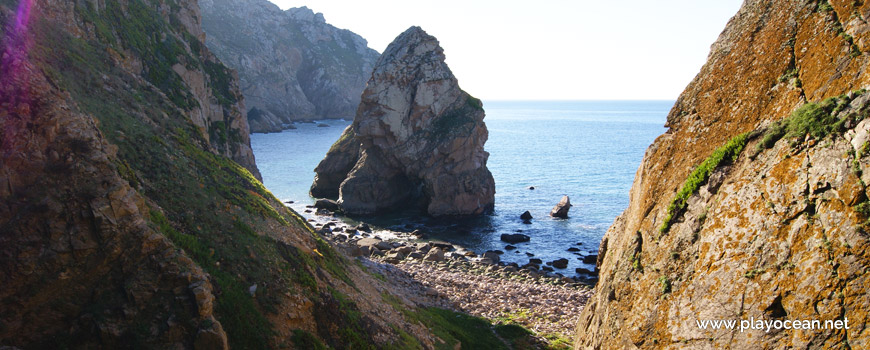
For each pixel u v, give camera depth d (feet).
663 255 52.54
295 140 479.00
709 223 48.19
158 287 48.16
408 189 242.78
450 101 234.17
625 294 57.11
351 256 123.54
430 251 160.76
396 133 225.76
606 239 76.48
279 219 80.59
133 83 86.28
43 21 73.10
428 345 73.51
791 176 41.91
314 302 63.41
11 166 46.03
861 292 34.37
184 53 132.57
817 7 49.49
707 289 45.37
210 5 644.27
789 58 49.85
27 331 43.57
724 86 56.24
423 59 232.94
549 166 359.46
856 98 40.04
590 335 66.33
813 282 37.35
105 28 98.27
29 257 44.37
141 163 66.44
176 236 57.16
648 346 49.67
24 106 47.93
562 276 146.41
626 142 533.14
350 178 232.53
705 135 55.88
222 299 54.19
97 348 44.65
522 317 105.70
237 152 154.30
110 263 47.85
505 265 156.97
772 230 41.78
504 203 244.83
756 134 48.11
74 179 48.24
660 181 59.77
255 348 53.01
